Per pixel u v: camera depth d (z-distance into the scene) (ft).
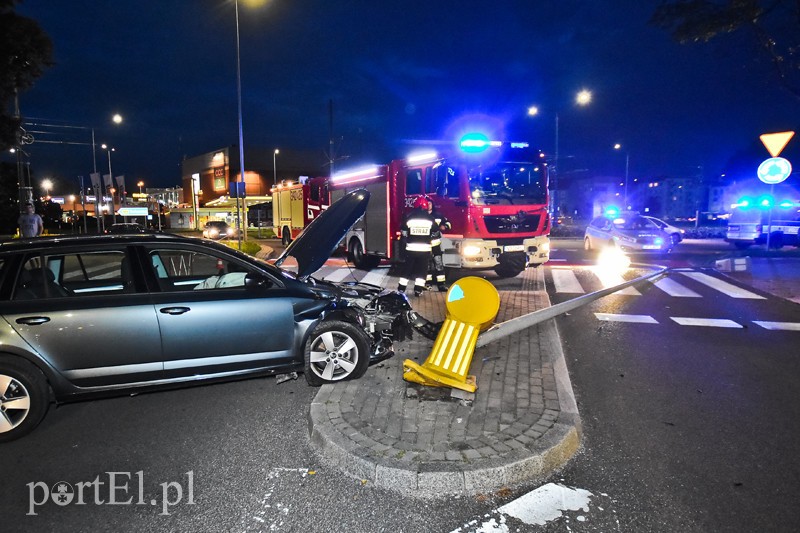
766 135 37.83
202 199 273.75
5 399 13.23
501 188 37.58
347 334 16.25
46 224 213.05
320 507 10.29
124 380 14.48
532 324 24.91
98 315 14.03
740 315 27.68
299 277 17.98
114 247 14.96
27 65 42.98
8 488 11.16
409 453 11.53
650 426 13.88
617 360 19.88
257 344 15.67
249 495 10.72
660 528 9.51
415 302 30.27
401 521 9.84
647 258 57.26
